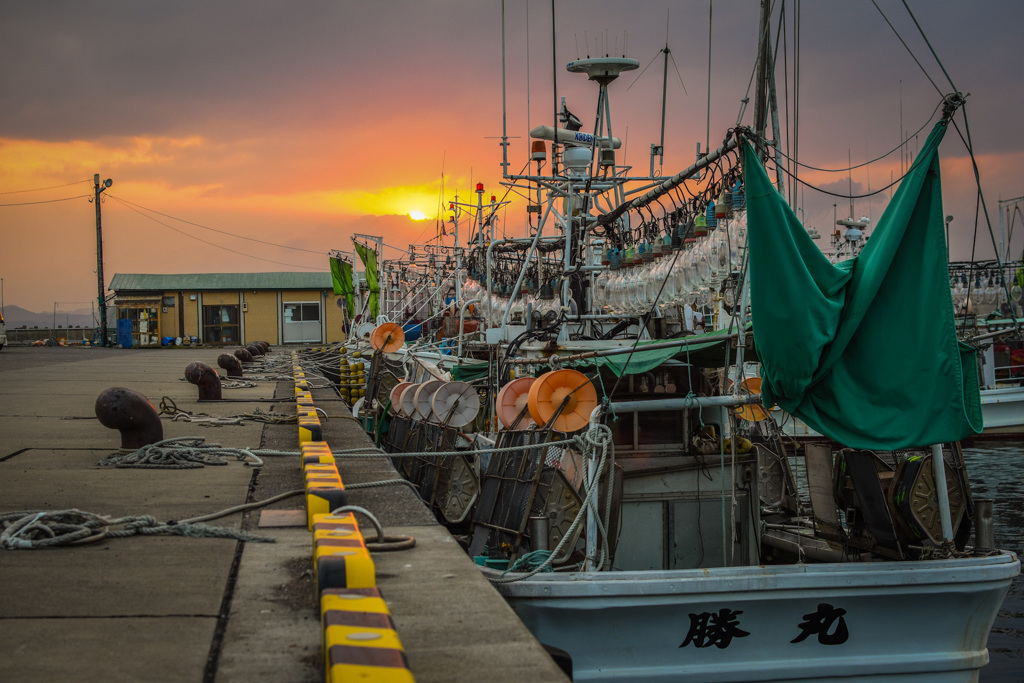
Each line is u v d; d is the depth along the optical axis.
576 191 12.35
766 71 6.66
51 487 6.33
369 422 17.36
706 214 7.46
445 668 3.15
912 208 5.76
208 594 3.84
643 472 8.57
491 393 11.80
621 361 7.71
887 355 5.82
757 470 8.79
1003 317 20.27
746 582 6.18
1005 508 16.27
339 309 54.00
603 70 12.69
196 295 53.09
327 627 2.82
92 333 63.84
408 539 5.09
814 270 5.77
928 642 6.46
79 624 3.42
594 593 6.05
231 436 9.63
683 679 6.21
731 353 7.74
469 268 18.67
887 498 6.74
